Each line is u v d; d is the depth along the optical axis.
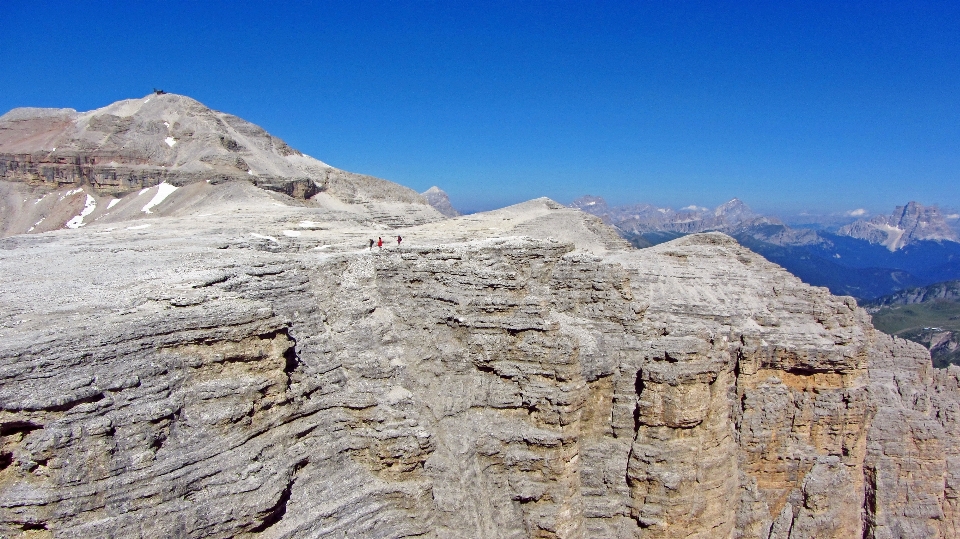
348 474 30.03
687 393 35.62
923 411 50.72
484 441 33.81
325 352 32.97
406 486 30.36
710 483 36.69
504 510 33.28
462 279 37.84
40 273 34.38
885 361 53.88
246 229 60.97
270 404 27.27
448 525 30.38
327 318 35.69
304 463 28.75
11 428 21.19
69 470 21.22
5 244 53.66
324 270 38.06
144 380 23.50
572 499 34.06
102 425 21.80
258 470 25.36
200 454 23.88
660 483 35.41
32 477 21.25
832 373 45.75
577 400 34.41
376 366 33.44
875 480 48.62
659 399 36.03
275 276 35.25
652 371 36.19
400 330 37.12
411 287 39.09
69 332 23.08
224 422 24.97
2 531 20.67
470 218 78.50
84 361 22.58
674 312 49.12
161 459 23.05
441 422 33.88
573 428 34.34
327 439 30.25
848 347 45.72
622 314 40.72
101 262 37.97
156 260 38.19
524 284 38.03
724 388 38.50
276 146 159.00
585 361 37.38
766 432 44.56
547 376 34.59
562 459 33.78
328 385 31.86
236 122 154.88
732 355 45.28
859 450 46.50
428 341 36.53
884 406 50.06
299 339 32.88
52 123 147.00
